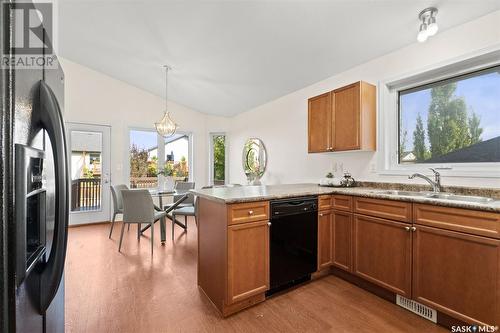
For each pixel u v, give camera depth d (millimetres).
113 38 3336
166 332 1590
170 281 2293
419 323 1688
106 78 4711
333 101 2766
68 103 4355
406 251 1825
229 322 1697
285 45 2713
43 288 693
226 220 1745
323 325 1667
